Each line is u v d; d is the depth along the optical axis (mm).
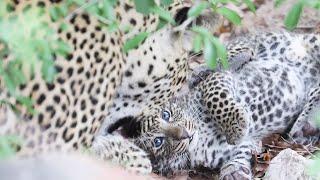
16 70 7129
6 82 6863
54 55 8242
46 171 3561
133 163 10203
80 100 8570
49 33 6930
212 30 9594
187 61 10242
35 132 8273
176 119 10992
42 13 7477
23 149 8203
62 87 8359
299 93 12680
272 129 12484
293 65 12883
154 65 9625
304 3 6078
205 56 6641
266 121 12375
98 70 8656
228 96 11820
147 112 10453
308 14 14930
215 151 11719
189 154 11445
